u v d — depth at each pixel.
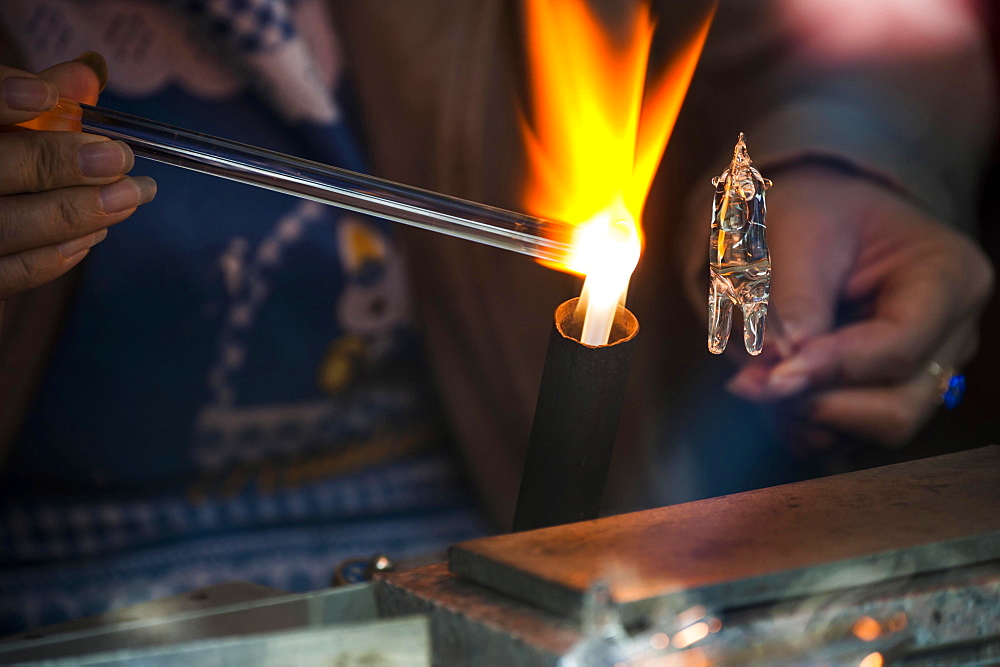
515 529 0.58
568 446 0.57
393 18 0.88
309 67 0.86
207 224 0.84
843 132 0.92
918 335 0.81
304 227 0.85
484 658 0.52
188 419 0.85
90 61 0.69
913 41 1.02
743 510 0.57
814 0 1.02
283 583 0.85
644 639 0.51
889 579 0.54
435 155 0.91
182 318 0.84
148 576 0.84
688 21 0.95
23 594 0.83
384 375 0.91
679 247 0.92
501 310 0.88
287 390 0.87
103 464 0.85
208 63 0.86
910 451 0.97
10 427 0.81
